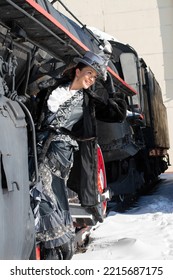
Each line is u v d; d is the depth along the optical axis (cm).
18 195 285
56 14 474
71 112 362
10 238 275
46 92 361
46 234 350
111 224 754
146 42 2405
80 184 381
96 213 436
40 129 356
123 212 925
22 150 296
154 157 1422
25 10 346
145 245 554
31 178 344
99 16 2438
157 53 2391
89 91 376
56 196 362
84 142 378
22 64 404
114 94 407
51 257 356
